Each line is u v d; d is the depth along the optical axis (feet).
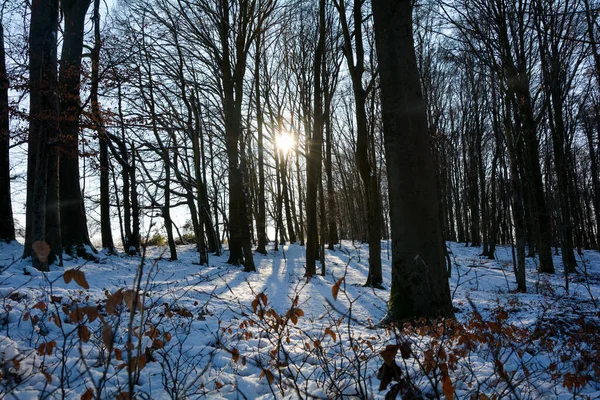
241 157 75.41
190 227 106.93
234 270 63.05
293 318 12.53
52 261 38.99
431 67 79.51
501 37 45.57
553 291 39.93
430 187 26.89
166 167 68.54
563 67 59.52
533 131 62.18
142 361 8.39
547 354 17.51
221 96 69.41
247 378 12.98
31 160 39.60
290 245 107.45
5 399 9.41
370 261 51.52
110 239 67.00
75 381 11.64
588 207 142.00
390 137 27.55
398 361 14.11
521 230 45.96
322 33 61.00
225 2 64.08
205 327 20.51
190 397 11.09
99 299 25.14
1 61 50.49
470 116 109.81
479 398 10.28
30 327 16.66
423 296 25.36
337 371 12.70
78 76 46.03
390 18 27.76
